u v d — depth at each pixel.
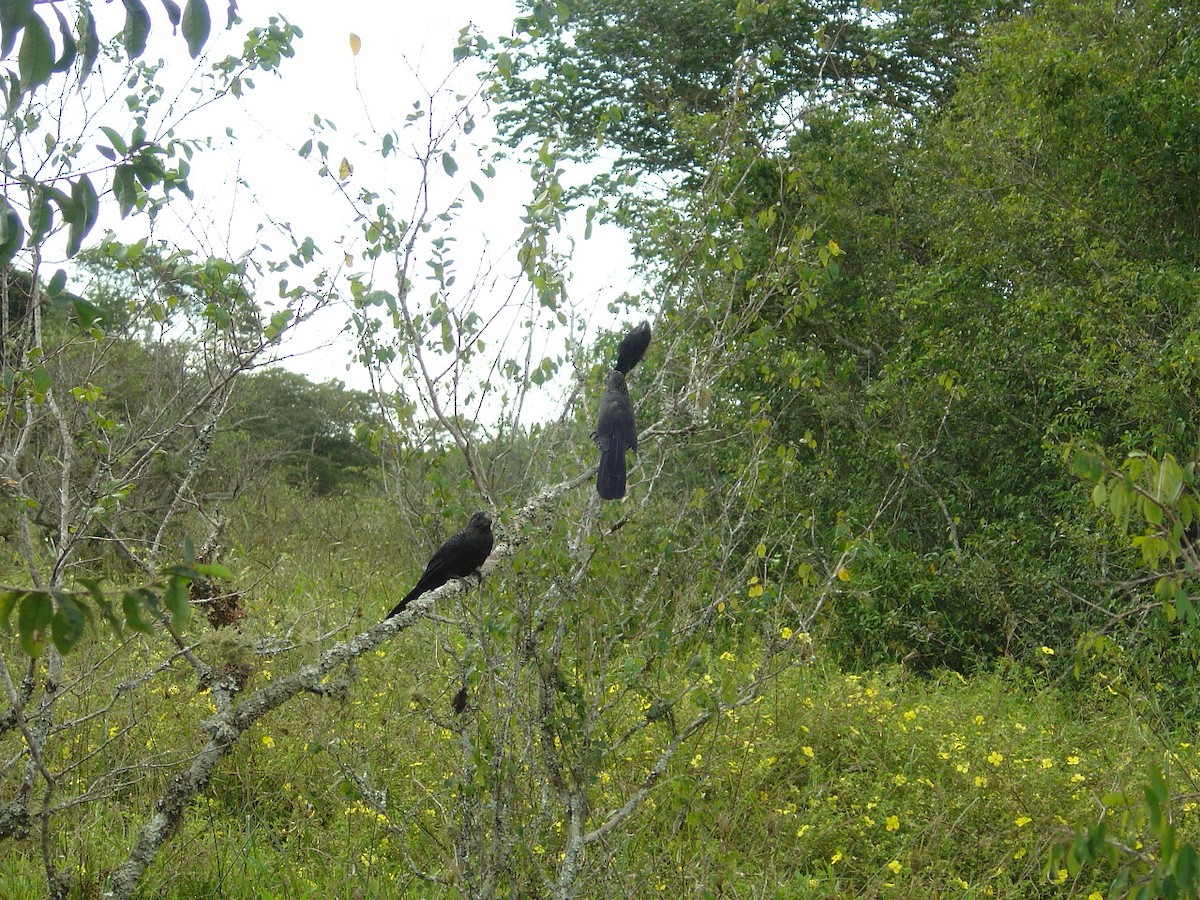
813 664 9.43
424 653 7.49
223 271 4.80
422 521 5.05
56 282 2.76
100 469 4.84
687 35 17.34
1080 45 11.61
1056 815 6.37
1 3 2.20
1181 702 8.55
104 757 6.46
